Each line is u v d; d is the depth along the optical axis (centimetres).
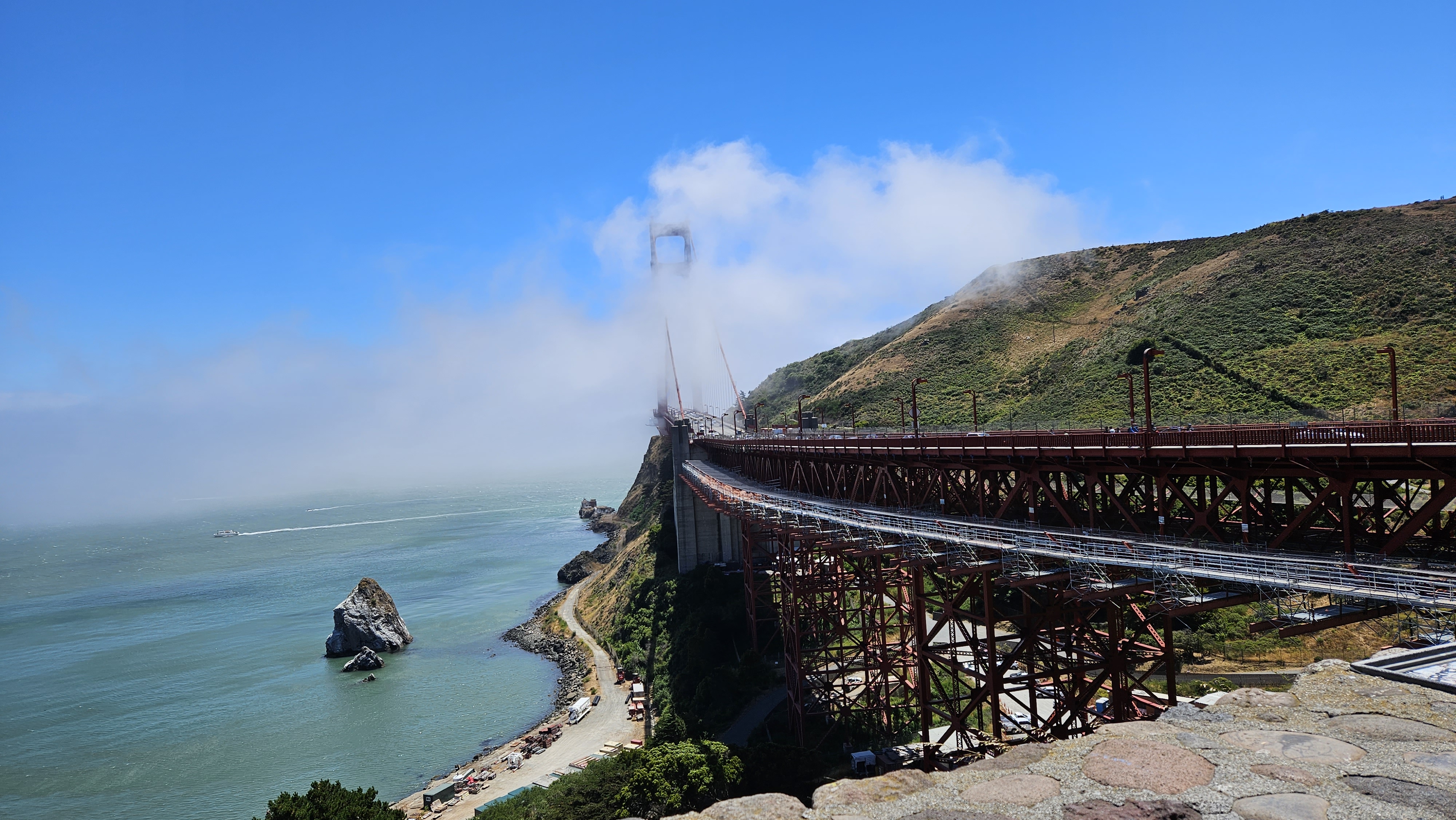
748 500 5209
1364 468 2175
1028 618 2958
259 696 7838
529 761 5847
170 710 7531
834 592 4966
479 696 7556
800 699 4606
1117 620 3009
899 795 770
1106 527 3159
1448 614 2239
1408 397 6300
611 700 6919
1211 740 862
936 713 3672
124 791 5838
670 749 4128
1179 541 2652
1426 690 980
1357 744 833
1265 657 5091
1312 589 2016
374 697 7650
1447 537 2320
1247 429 2845
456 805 5216
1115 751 841
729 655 6350
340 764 6138
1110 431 4075
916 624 3406
